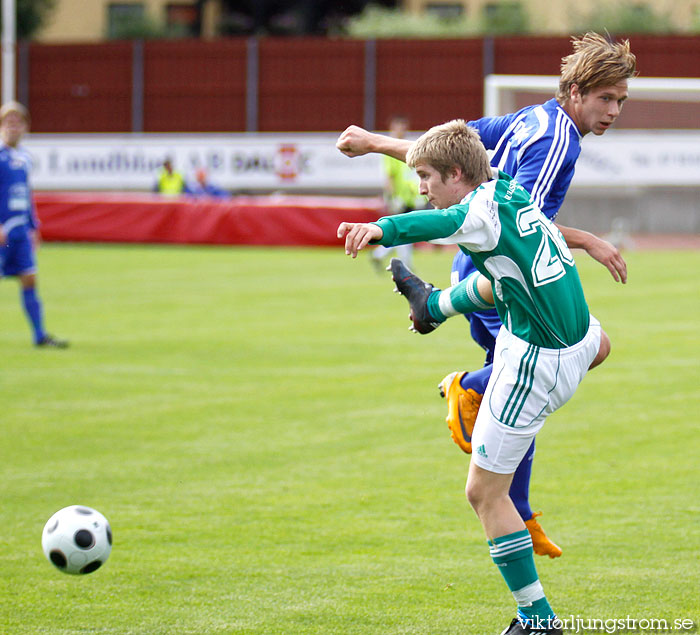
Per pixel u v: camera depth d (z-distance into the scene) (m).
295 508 19.88
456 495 20.69
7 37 90.50
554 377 13.66
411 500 20.36
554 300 13.58
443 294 15.45
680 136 76.50
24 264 36.47
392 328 40.31
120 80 92.69
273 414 27.14
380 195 87.06
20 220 36.41
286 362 33.88
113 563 17.12
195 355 35.06
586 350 14.08
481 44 86.88
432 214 12.94
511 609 15.35
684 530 18.47
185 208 74.44
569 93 16.31
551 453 23.42
